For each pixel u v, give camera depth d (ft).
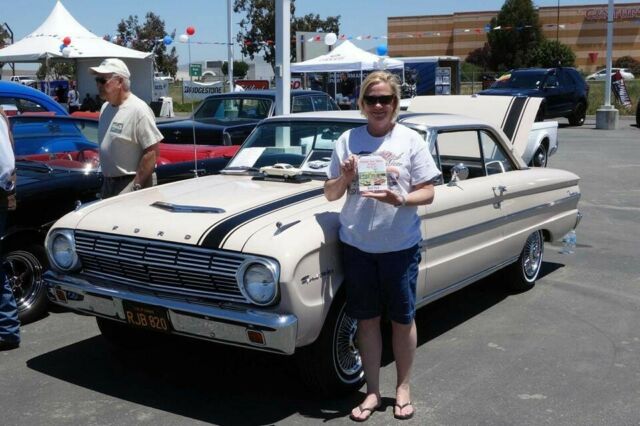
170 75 126.41
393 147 11.94
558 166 45.85
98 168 19.45
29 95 30.66
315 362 12.76
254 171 16.90
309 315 11.91
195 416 12.73
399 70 75.51
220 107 35.70
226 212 13.14
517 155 20.01
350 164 11.72
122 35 121.90
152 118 17.57
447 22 223.10
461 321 17.97
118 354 15.69
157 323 12.67
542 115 41.24
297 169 16.06
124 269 13.25
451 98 25.66
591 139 63.36
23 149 21.61
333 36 56.70
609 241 26.61
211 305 12.12
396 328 12.42
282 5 27.43
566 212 21.74
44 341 16.44
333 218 12.93
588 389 13.85
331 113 18.12
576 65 209.97
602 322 17.85
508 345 16.25
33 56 61.31
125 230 13.16
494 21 198.90
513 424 12.41
